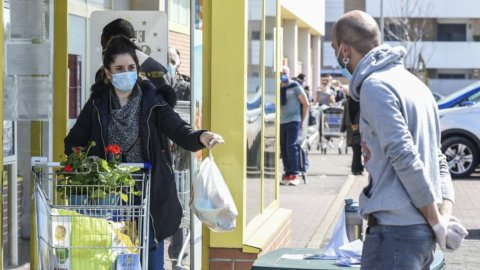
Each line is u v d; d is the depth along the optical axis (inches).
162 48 775.7
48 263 528.7
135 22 778.8
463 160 1915.6
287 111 1723.7
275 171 973.2
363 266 455.2
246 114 749.9
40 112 671.1
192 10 737.6
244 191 741.3
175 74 857.5
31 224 671.8
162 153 602.5
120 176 549.6
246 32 741.9
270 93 935.0
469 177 1952.5
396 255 441.1
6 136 668.1
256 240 758.5
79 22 862.5
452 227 448.1
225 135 737.6
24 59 663.8
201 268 748.0
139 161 600.1
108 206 534.3
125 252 528.1
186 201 773.3
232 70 733.9
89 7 888.3
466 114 1909.4
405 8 6707.7
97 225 523.8
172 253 791.7
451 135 1918.1
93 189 548.1
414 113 444.5
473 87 1982.0
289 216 967.6
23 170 683.4
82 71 852.6
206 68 738.2
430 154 452.8
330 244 577.0
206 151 738.8
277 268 538.3
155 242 592.7
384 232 445.7
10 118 655.1
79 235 522.6
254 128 812.0
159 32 776.3
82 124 610.9
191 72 739.4
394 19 6702.8
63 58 753.6
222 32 732.7
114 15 783.7
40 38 661.9
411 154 430.0
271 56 947.3
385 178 443.5
